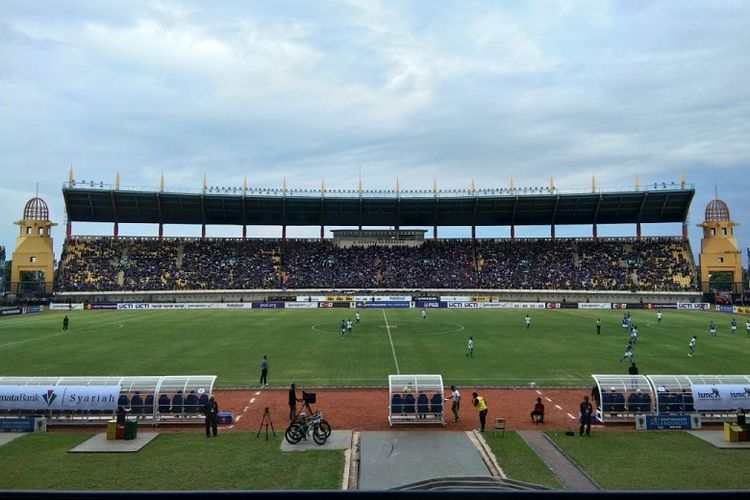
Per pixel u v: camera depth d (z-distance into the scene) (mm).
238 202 124688
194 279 119688
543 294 117188
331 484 21172
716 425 29938
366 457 24484
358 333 68875
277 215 129250
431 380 30953
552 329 73562
